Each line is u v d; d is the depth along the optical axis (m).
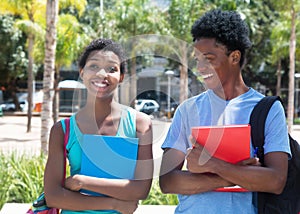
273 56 22.02
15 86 33.78
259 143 2.00
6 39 28.27
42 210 2.14
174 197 5.28
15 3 15.34
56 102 13.84
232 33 2.05
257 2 24.34
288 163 2.03
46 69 8.32
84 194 2.02
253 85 32.91
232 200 2.02
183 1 14.46
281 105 2.03
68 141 2.03
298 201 2.04
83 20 24.66
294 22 15.16
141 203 5.16
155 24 15.49
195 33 2.14
